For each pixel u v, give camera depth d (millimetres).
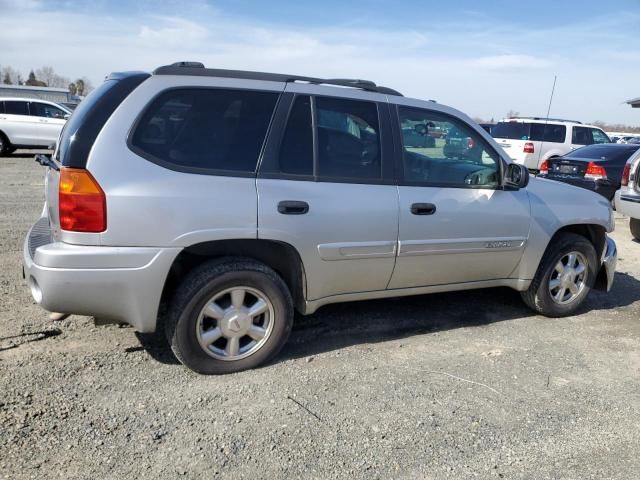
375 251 3635
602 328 4566
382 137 3691
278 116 3348
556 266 4594
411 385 3395
